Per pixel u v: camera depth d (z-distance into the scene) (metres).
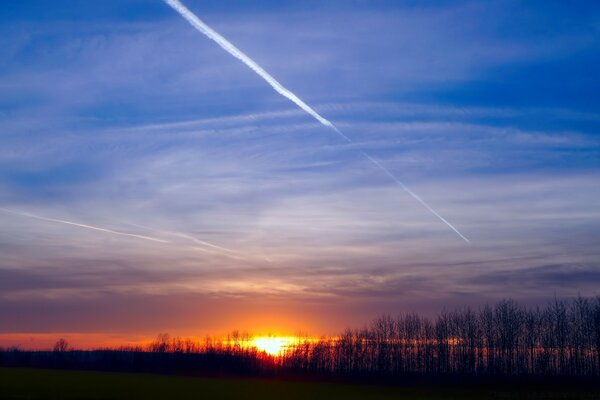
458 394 79.94
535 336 113.38
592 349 107.25
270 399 66.50
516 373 109.56
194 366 125.75
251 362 128.38
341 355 126.56
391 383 100.75
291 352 128.88
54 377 90.69
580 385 92.75
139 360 131.50
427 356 121.12
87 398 62.00
